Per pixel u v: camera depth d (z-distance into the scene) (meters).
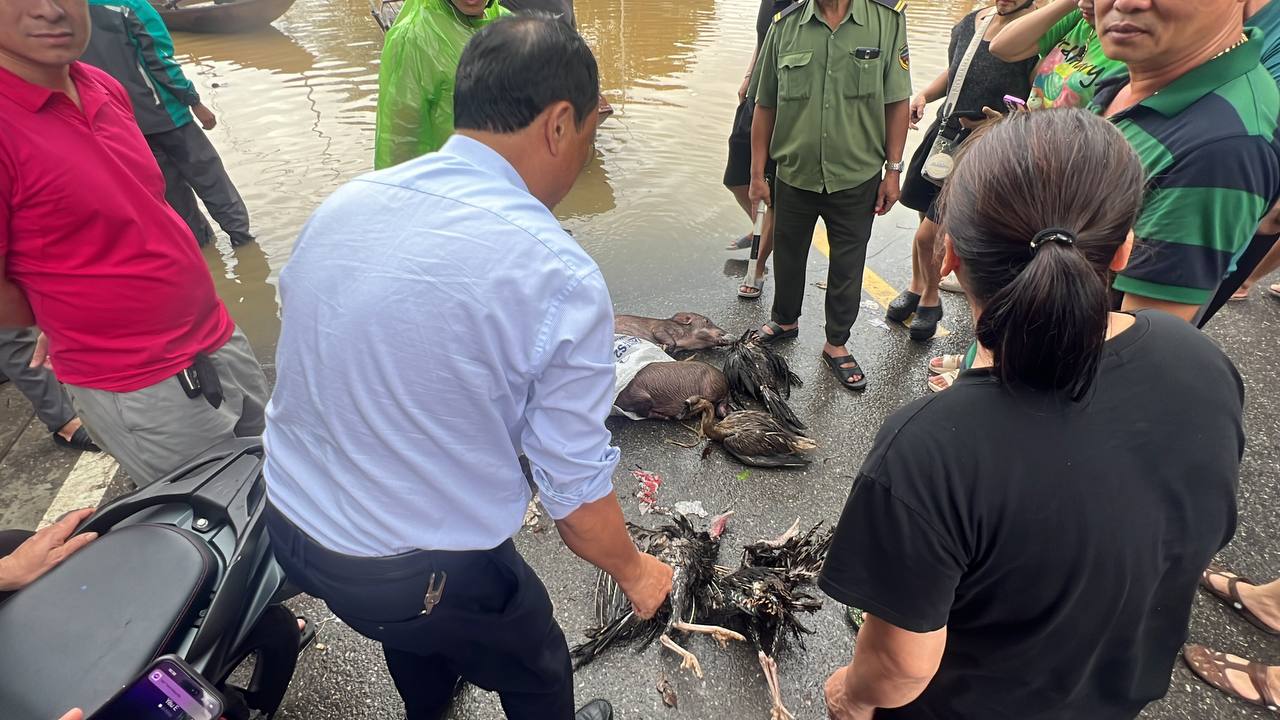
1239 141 1.54
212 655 1.52
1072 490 0.87
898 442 0.94
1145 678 1.13
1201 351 0.94
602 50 9.77
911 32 9.56
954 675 1.13
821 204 3.38
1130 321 0.97
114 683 1.36
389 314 1.09
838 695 1.39
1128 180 0.83
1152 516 0.90
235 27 10.65
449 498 1.23
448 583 1.31
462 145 1.22
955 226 0.93
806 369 3.82
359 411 1.15
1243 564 2.60
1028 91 3.29
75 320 1.92
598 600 2.44
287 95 8.02
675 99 8.00
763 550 2.56
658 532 2.54
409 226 1.11
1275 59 2.30
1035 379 0.82
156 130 4.41
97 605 1.46
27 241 1.78
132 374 2.05
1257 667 2.15
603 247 5.18
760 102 3.46
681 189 6.04
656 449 3.28
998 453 0.88
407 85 2.81
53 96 1.75
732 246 5.18
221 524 1.72
